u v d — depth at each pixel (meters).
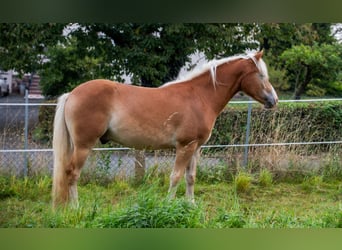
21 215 5.69
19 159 7.97
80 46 8.67
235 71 6.31
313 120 8.65
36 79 18.64
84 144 5.76
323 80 14.61
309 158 8.39
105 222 4.47
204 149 8.16
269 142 8.23
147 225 4.40
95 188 7.07
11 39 8.40
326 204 6.82
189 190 6.38
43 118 9.25
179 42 8.45
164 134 5.97
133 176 7.62
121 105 5.79
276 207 6.58
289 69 14.59
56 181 5.69
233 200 6.52
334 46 13.68
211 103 6.25
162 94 6.00
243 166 8.02
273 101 6.39
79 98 5.71
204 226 4.48
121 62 8.63
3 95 18.38
